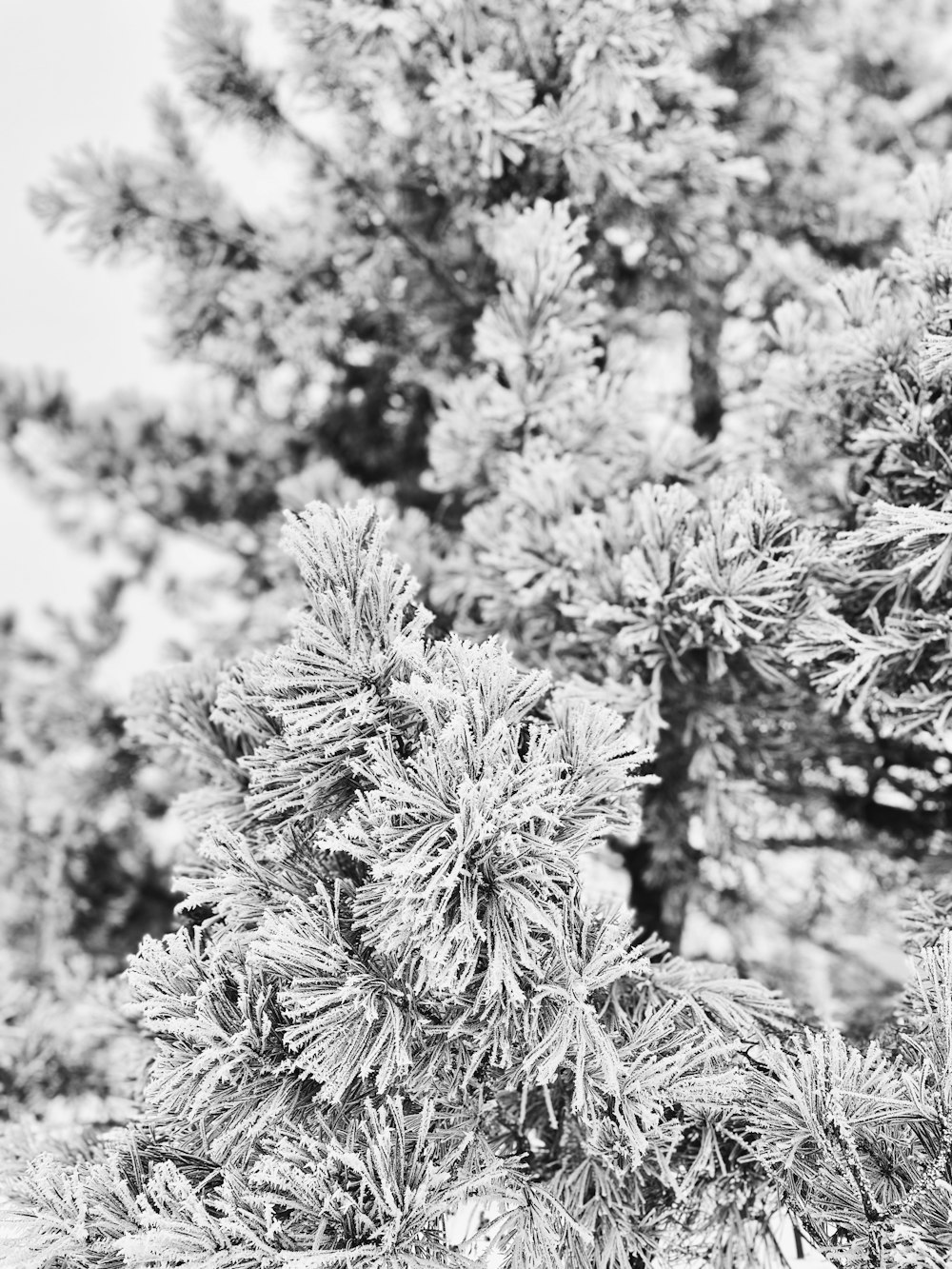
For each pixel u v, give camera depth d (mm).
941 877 777
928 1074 580
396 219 933
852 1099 561
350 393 1196
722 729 747
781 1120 571
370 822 558
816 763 845
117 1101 714
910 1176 560
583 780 584
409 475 1259
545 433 763
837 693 664
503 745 569
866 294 693
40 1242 560
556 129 762
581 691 671
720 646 674
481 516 758
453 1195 558
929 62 1215
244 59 888
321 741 579
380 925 566
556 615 754
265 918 575
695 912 967
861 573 670
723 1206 609
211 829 613
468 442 797
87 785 1354
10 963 1298
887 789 858
